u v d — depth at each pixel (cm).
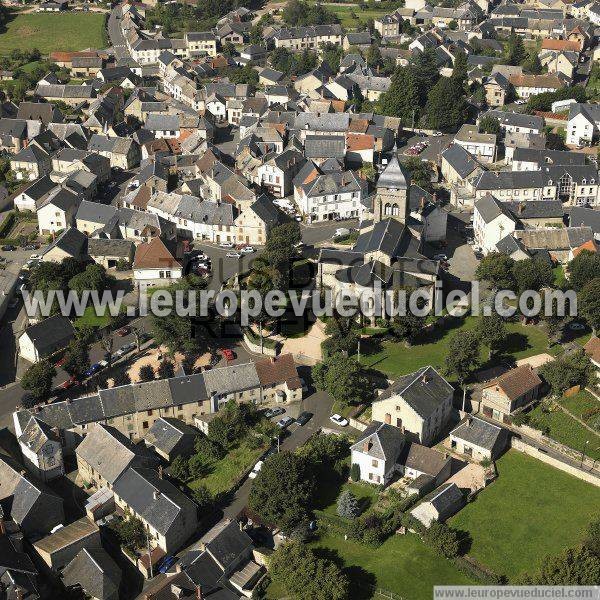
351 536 17750
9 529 17612
